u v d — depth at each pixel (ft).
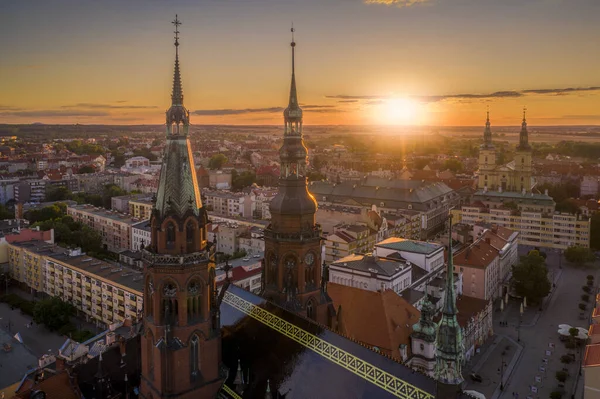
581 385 409.69
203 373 205.26
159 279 195.72
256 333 221.25
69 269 544.21
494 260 596.29
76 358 311.06
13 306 560.61
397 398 166.40
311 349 196.54
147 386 205.16
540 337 499.51
